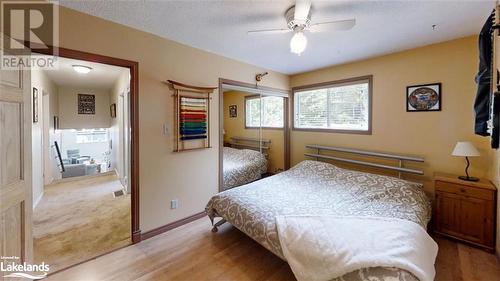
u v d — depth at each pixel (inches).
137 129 94.2
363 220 72.2
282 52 121.2
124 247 90.8
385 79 123.5
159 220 102.3
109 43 85.4
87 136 268.4
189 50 110.9
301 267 62.4
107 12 79.4
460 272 74.8
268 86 154.8
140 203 95.7
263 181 120.6
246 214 84.5
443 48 104.7
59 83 213.0
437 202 97.1
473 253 85.0
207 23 88.1
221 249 89.5
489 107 79.5
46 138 177.8
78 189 168.6
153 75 98.4
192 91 112.7
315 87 156.8
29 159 64.1
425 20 84.3
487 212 84.9
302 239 65.8
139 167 95.3
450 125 104.0
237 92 154.7
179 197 109.8
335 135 147.7
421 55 111.0
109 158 256.5
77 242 94.3
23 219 61.5
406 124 116.9
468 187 88.8
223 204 95.5
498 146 69.5
